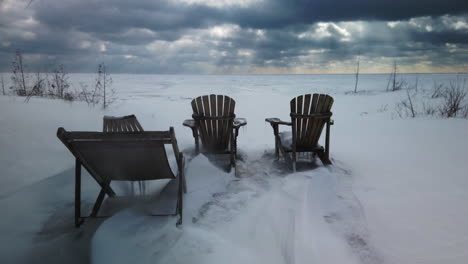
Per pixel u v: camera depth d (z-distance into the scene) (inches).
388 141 197.6
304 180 116.4
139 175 93.0
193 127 138.3
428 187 119.3
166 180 116.8
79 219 84.9
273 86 1186.0
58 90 331.9
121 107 306.3
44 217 87.9
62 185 109.0
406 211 99.6
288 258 72.1
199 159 126.9
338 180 120.3
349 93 745.0
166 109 339.9
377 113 336.8
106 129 109.7
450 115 280.8
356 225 87.1
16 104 217.5
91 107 269.4
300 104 134.9
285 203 98.0
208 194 103.4
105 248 71.7
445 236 84.9
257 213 91.0
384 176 132.3
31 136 149.5
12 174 109.5
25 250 71.4
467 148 174.9
